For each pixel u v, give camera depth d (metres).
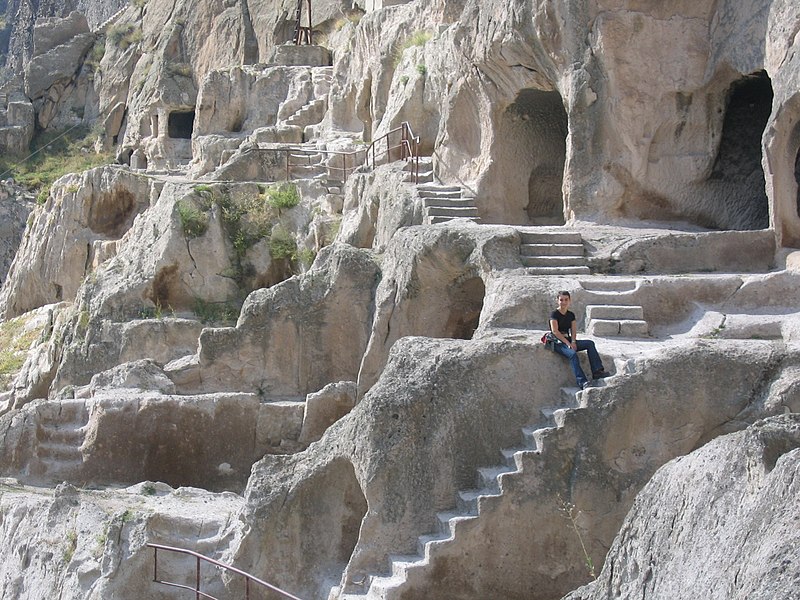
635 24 17.77
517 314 14.09
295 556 13.35
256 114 35.78
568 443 11.99
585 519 11.94
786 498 7.32
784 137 15.57
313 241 24.12
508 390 12.66
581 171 18.33
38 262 32.50
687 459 8.71
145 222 25.11
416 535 12.34
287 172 26.97
